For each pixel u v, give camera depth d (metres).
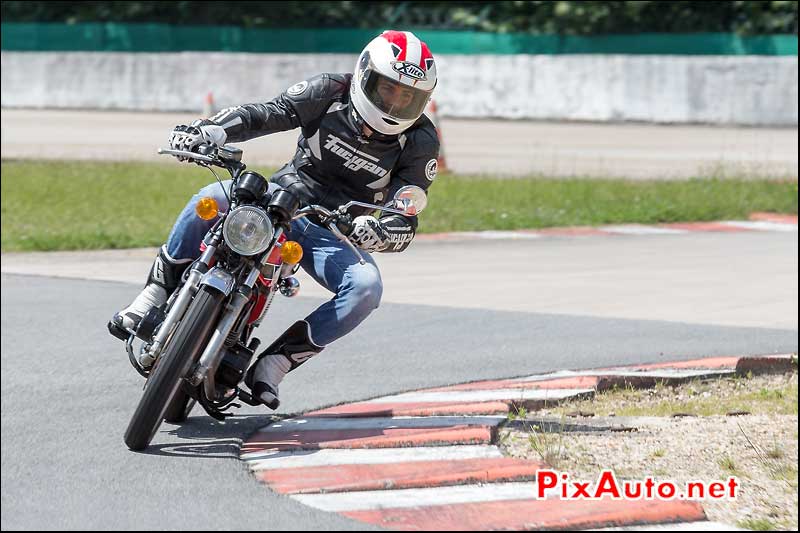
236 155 20.02
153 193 62.12
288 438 20.89
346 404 23.80
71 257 43.97
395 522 16.33
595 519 16.52
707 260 44.88
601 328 32.44
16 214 54.25
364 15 119.25
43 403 23.36
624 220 55.69
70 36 120.62
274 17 120.38
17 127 96.38
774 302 36.75
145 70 113.88
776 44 106.12
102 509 16.88
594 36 111.19
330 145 20.64
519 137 92.56
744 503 18.05
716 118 102.56
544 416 22.98
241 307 19.30
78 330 30.89
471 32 114.06
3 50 121.31
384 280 39.66
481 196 60.81
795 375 27.48
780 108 101.38
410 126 20.70
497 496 17.55
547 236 51.06
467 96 109.06
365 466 18.84
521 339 30.88
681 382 26.22
